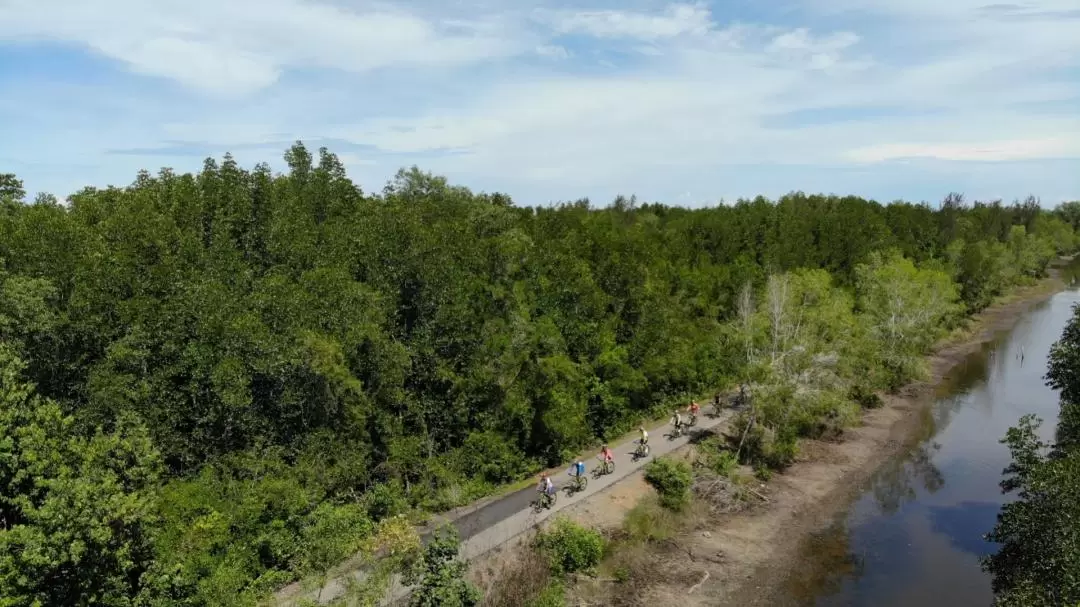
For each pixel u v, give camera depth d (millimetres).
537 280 53312
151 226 35938
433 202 61844
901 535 39750
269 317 35219
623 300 56969
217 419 33906
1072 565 22328
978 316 107438
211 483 31906
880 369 62938
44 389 31016
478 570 31703
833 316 53906
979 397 66625
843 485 46719
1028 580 24938
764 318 53500
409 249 42531
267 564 31984
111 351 31250
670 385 59375
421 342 42125
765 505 42969
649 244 73250
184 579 26016
